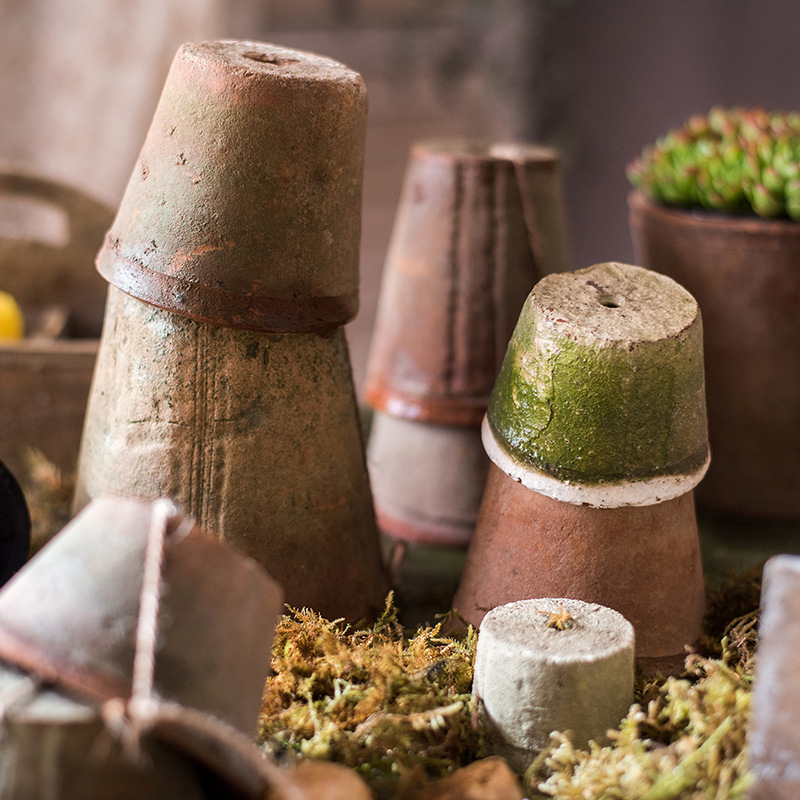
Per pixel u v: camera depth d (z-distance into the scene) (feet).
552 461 2.87
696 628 2.97
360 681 2.81
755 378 3.40
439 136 7.27
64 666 2.44
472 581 3.01
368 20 6.89
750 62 6.50
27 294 3.91
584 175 7.36
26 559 2.93
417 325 3.38
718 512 3.51
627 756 2.62
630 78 7.02
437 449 3.40
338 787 2.54
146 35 5.45
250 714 2.54
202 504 2.93
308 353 2.97
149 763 2.43
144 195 2.91
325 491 3.00
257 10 6.48
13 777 2.42
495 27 7.18
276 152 2.86
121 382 2.95
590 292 2.93
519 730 2.69
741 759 2.61
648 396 2.83
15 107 5.55
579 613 2.78
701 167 3.40
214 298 2.87
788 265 3.33
